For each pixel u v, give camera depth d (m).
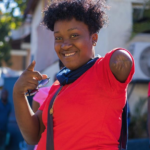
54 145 2.06
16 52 20.30
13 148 10.77
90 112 1.96
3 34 17.77
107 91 1.94
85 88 1.99
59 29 2.16
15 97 2.30
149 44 6.80
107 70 1.94
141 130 6.50
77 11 2.12
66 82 2.16
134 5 7.30
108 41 6.87
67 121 2.01
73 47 2.13
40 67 10.84
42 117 2.31
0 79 14.82
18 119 2.36
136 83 6.91
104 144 1.96
